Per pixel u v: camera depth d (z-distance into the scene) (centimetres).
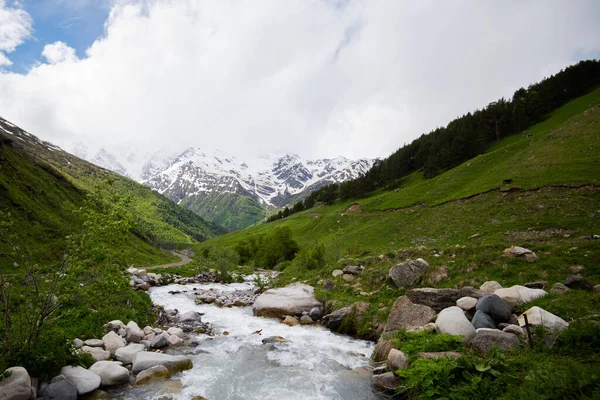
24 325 1278
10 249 2394
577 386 719
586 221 3647
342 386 1321
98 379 1257
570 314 1282
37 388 1118
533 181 5500
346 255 4450
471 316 1534
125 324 2011
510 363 971
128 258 1381
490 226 4653
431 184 9469
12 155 9181
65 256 1228
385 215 8669
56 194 8962
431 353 1145
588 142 6175
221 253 5734
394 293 2355
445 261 2539
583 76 12988
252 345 1880
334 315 2253
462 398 884
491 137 13138
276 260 9519
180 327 2242
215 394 1262
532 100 12812
